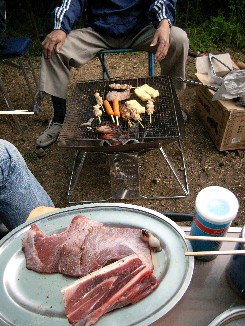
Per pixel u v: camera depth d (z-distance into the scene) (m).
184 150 3.73
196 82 3.56
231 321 1.05
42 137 3.87
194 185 3.32
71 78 5.28
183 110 4.30
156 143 2.68
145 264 1.23
